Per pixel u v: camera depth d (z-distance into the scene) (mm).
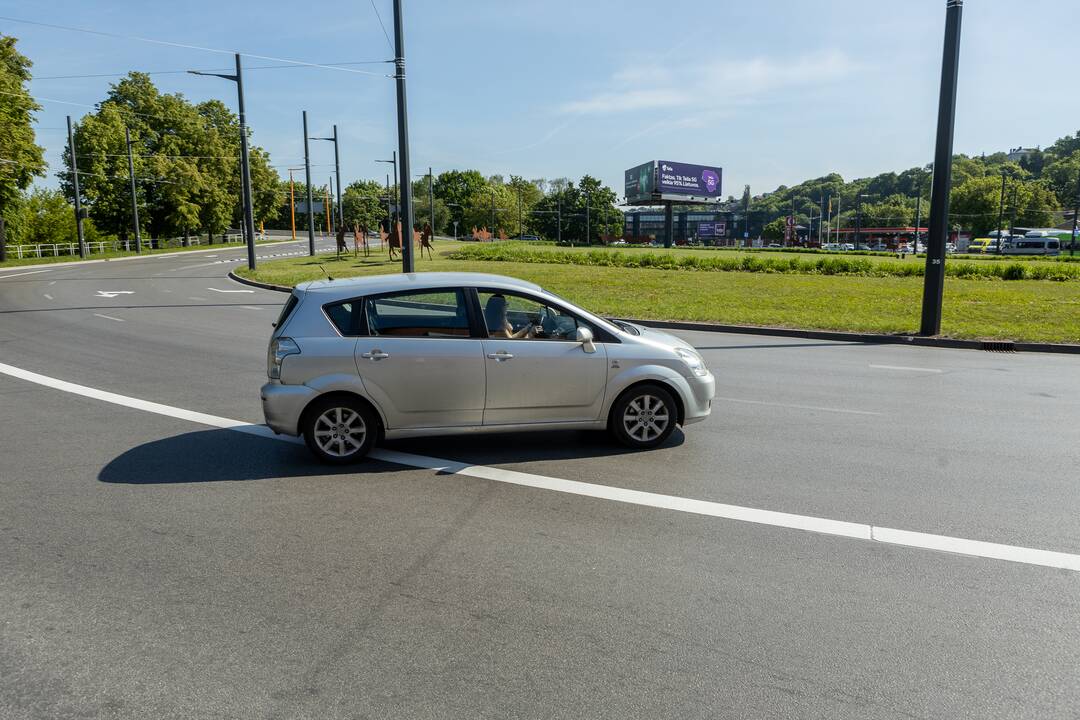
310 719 2867
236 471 6051
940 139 14133
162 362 11531
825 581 4047
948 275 28984
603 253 38875
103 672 3201
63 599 3871
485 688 3066
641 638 3461
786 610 3727
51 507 5238
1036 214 126938
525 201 151125
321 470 6043
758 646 3391
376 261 37531
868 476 5898
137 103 69750
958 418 7941
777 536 4676
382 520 4961
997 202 119688
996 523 4898
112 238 71375
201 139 75188
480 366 6191
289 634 3506
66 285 28203
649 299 21031
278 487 5645
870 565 4250
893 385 9914
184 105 74375
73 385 9742
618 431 6574
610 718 2869
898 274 30172
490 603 3807
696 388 6676
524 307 6461
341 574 4148
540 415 6391
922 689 3064
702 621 3617
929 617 3660
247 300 22234
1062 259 42938
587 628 3555
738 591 3932
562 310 6516
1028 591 3938
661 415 6633
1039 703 2973
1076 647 3389
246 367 11109
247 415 8055
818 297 21391
